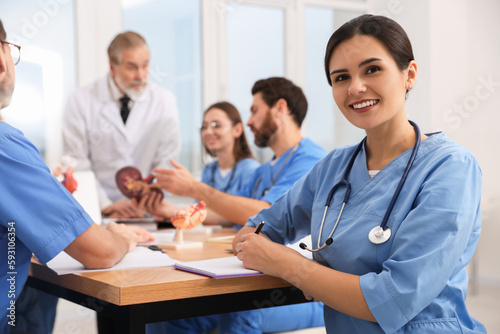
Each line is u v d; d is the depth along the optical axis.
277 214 1.15
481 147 3.49
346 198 0.96
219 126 2.06
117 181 1.90
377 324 0.86
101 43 3.18
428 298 0.79
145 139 2.62
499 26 3.62
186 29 3.47
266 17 3.71
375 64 0.88
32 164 0.89
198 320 1.52
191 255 1.18
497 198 3.40
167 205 1.90
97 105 2.57
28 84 2.93
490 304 2.87
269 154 3.52
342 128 3.99
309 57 3.87
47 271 1.05
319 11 3.88
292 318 1.28
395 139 0.94
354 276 0.83
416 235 0.80
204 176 2.17
